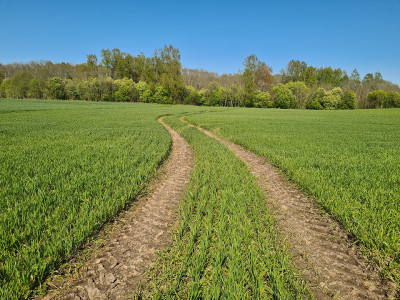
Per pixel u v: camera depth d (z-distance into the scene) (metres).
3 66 122.62
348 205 5.23
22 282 2.92
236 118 36.31
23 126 20.44
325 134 20.33
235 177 7.64
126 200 5.73
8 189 5.62
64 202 5.23
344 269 3.47
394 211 4.77
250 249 3.56
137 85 91.19
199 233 4.27
